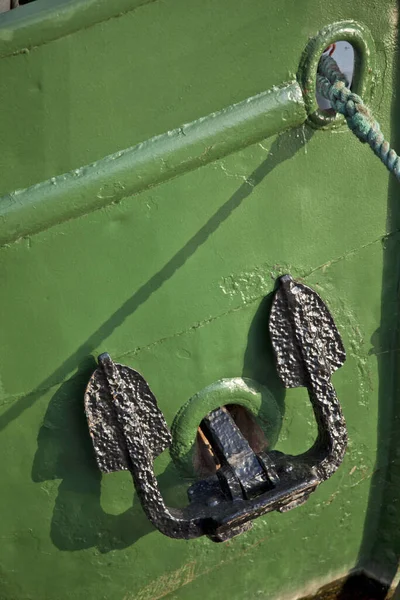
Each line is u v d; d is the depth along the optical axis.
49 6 1.80
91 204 1.97
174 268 2.15
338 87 1.99
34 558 2.39
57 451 2.26
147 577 2.55
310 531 2.71
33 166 1.93
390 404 2.62
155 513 2.17
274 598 2.81
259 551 2.67
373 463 2.68
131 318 2.17
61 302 2.08
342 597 2.90
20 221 1.94
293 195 2.20
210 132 2.01
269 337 2.32
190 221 2.12
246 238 2.19
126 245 2.08
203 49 1.95
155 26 1.89
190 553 2.56
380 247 2.38
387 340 2.53
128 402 2.17
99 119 1.93
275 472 2.23
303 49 2.04
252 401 2.39
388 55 2.15
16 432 2.20
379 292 2.45
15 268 2.01
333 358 2.32
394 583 2.88
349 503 2.72
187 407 2.33
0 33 1.78
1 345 2.08
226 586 2.70
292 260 2.28
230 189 2.12
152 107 1.96
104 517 2.39
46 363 2.14
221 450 2.29
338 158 2.21
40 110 1.88
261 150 2.11
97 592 2.52
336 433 2.27
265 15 1.97
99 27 1.85
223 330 2.28
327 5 2.02
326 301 2.38
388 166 1.92
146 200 2.05
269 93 2.04
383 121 2.24
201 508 2.21
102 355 2.14
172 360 2.26
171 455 2.38
